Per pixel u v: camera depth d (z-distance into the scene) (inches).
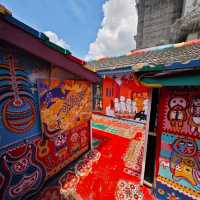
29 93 82.5
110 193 92.6
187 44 276.5
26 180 85.1
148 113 91.6
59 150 111.3
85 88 137.0
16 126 76.5
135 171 115.0
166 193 83.0
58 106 105.5
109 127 225.0
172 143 78.6
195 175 71.1
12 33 61.9
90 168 119.5
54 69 98.0
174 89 74.8
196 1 439.8
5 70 69.0
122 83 261.0
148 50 341.7
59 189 96.1
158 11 584.1
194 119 69.1
